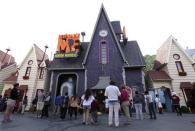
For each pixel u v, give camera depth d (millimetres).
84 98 8766
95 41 20703
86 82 18734
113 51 19781
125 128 6695
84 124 8289
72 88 19328
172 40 22609
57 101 12820
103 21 21703
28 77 23469
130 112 12469
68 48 20766
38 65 24031
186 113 16891
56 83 19438
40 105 12219
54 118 11734
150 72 21984
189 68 20578
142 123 8273
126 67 18750
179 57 21375
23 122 8930
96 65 19359
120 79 18266
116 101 7348
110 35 20719
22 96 22172
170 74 20438
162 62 22719
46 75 23109
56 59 21344
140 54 20016
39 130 6488
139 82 17891
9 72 28562
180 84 19656
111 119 7359
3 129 6508
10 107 8742
